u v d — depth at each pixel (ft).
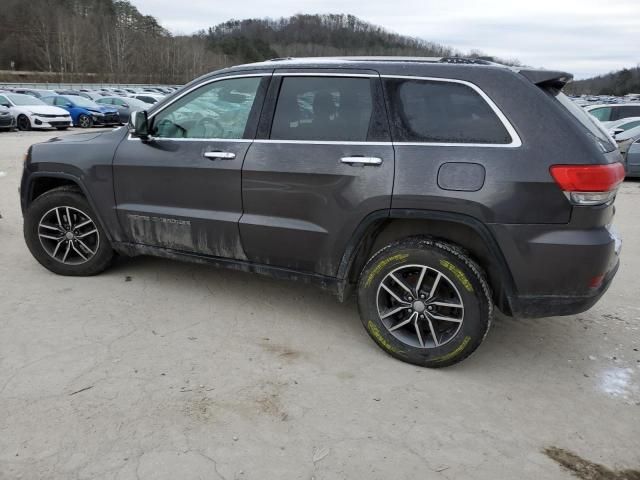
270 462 7.71
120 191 12.98
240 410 8.87
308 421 8.66
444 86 9.91
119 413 8.63
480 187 9.37
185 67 279.28
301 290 14.08
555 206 9.11
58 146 13.74
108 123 76.54
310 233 10.91
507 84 9.51
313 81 10.95
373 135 10.27
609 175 9.04
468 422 8.80
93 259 14.02
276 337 11.49
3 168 33.78
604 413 9.23
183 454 7.78
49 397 8.96
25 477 7.23
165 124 12.51
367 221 10.27
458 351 9.99
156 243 12.94
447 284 10.02
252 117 11.44
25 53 266.16
